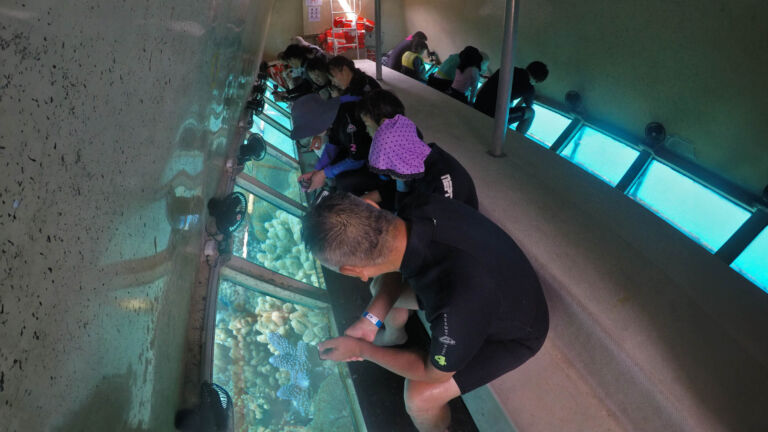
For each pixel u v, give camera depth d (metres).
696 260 1.77
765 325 1.47
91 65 0.53
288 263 2.11
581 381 1.47
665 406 1.26
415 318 1.91
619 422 1.37
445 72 5.50
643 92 4.94
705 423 1.20
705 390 1.25
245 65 3.18
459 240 1.16
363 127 2.39
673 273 1.69
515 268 1.26
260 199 2.44
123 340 0.68
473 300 1.11
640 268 1.64
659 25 4.52
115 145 0.61
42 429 0.44
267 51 8.47
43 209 0.43
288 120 4.23
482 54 5.53
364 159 2.48
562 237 1.79
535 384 1.46
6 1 0.37
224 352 1.52
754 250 3.77
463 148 2.70
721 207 4.25
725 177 4.31
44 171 0.43
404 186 1.83
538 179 2.29
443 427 1.49
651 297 1.52
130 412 0.72
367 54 8.50
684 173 4.57
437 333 1.12
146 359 0.82
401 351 1.32
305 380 1.61
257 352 1.60
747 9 3.72
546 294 1.62
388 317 1.66
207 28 1.33
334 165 2.56
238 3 2.17
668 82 4.62
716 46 4.07
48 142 0.44
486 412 1.49
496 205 2.02
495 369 1.32
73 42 0.48
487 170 2.38
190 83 1.11
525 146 2.75
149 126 0.77
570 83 5.93
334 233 1.10
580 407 1.41
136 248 0.73
